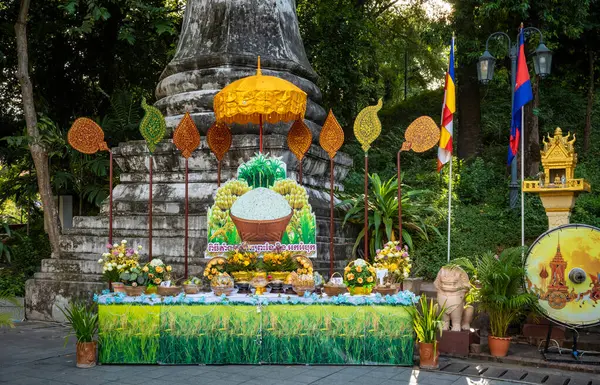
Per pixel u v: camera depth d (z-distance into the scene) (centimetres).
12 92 1641
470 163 1658
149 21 1441
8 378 611
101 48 1603
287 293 714
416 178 1474
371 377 618
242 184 809
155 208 1003
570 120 1870
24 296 1037
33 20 1509
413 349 684
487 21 1563
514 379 617
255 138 992
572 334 777
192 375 625
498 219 1166
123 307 677
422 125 771
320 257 947
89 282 943
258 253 784
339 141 806
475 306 785
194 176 1032
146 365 671
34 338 825
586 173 1419
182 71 1132
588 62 1833
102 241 988
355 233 1094
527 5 1352
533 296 699
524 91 910
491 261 722
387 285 699
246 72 1092
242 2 1133
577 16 1454
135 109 1363
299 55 1180
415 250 1073
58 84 1611
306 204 796
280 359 675
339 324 673
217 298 680
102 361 673
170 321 675
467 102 1712
